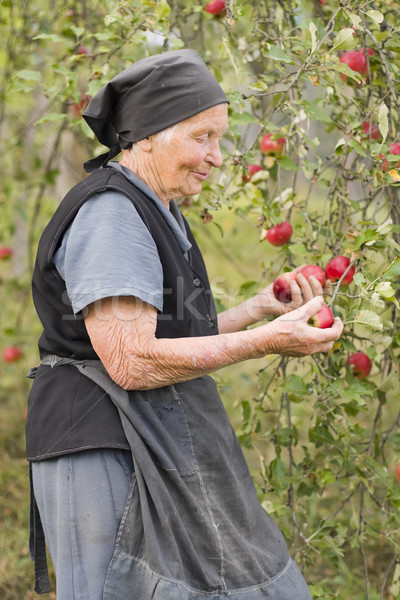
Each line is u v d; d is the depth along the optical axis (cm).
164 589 202
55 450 213
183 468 219
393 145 273
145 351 206
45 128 500
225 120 224
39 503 224
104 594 204
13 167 546
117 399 213
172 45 338
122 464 214
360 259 268
